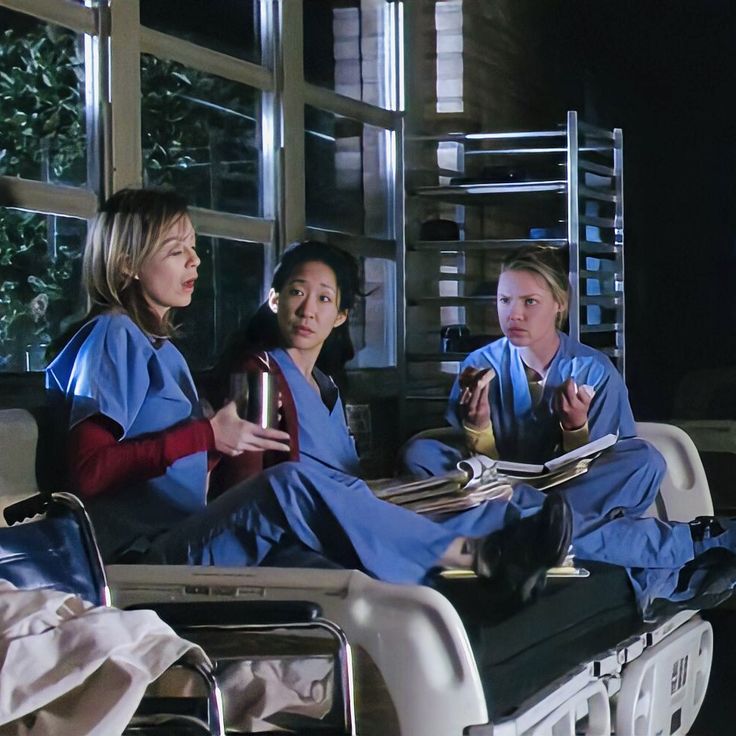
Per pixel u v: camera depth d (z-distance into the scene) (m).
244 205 5.15
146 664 2.25
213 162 4.95
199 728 2.32
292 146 5.32
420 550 3.09
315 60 5.71
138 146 4.37
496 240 6.05
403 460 4.07
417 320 6.25
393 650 2.54
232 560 3.11
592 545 3.73
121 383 3.38
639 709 3.31
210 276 4.93
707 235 8.47
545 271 4.18
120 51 4.28
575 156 5.77
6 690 2.19
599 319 6.90
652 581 3.68
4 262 3.94
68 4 4.11
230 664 2.69
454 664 2.52
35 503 2.76
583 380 4.21
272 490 3.06
